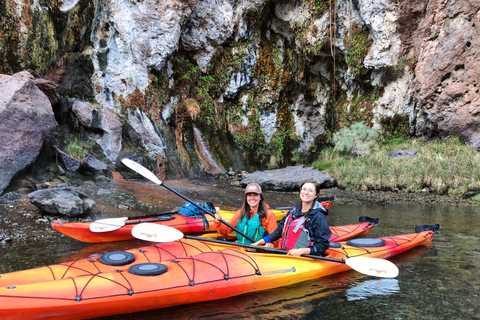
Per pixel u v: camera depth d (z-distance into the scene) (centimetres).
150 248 348
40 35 833
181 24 979
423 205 776
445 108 1109
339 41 1250
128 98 899
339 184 1012
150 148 893
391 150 1187
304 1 1216
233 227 392
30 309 237
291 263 348
